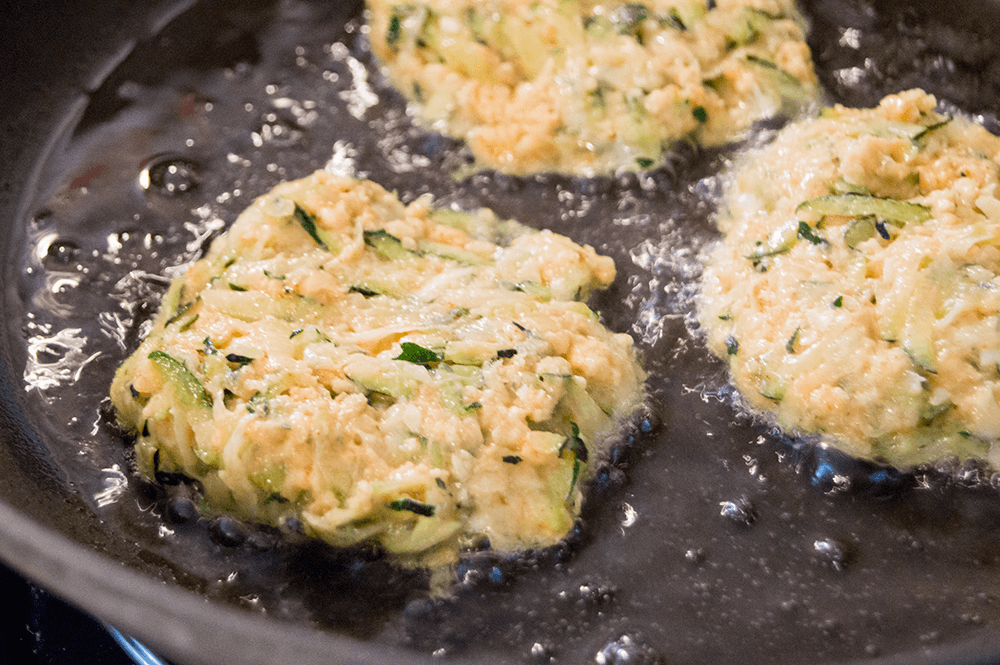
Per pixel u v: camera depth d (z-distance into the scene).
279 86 0.37
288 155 0.36
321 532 0.30
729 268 0.33
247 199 0.35
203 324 0.32
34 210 0.35
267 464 0.30
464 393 0.31
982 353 0.31
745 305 0.33
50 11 0.37
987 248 0.32
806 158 0.34
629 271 0.34
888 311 0.31
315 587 0.30
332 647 0.27
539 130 0.35
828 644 0.30
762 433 0.32
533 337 0.31
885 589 0.30
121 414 0.32
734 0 0.36
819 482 0.32
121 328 0.34
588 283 0.34
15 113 0.36
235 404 0.31
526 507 0.31
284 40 0.38
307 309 0.32
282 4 0.38
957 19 0.37
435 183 0.35
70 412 0.32
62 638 0.31
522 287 0.33
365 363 0.31
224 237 0.34
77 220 0.35
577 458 0.31
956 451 0.31
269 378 0.31
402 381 0.31
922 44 0.37
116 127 0.36
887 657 0.28
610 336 0.33
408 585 0.30
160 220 0.35
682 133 0.36
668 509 0.31
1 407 0.32
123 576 0.28
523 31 0.36
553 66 0.35
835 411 0.31
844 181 0.33
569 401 0.31
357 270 0.32
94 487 0.31
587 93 0.35
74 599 0.28
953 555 0.31
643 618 0.30
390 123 0.36
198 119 0.37
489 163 0.36
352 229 0.33
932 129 0.33
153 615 0.28
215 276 0.32
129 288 0.34
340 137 0.36
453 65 0.36
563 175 0.35
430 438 0.30
